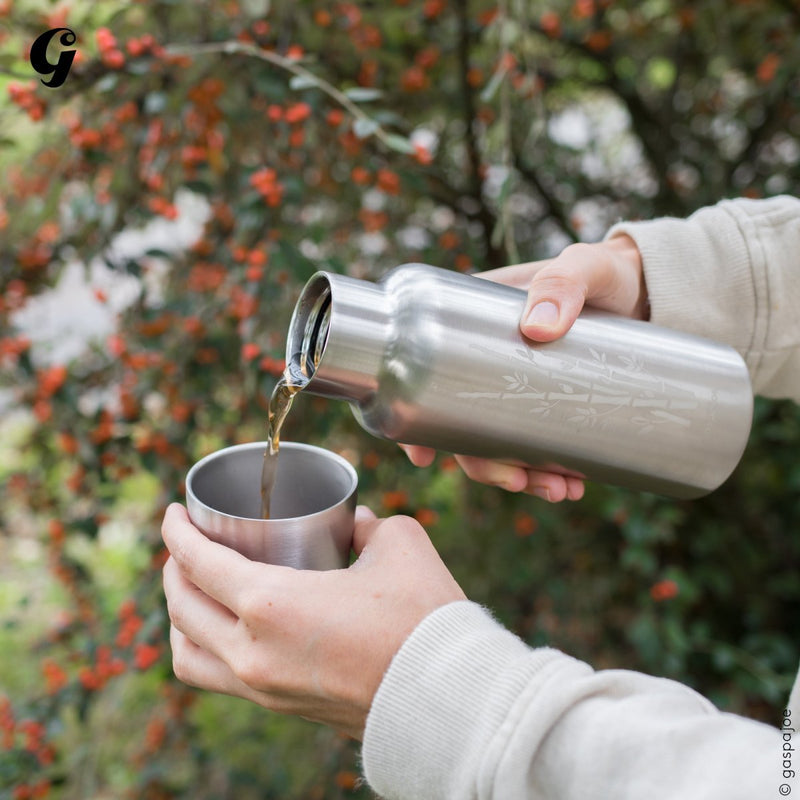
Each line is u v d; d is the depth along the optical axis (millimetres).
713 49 1938
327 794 1583
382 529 588
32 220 1337
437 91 1618
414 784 483
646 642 1579
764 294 824
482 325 666
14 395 1490
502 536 1974
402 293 668
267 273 1152
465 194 1641
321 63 1296
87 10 1211
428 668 485
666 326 815
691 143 2006
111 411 1368
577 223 1834
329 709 546
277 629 531
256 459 735
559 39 1786
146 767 1490
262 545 604
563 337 698
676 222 862
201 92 1203
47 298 1506
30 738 1334
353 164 1373
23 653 2092
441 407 665
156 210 1242
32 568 2424
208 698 1979
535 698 452
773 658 1660
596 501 2059
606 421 711
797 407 1660
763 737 427
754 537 1950
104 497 1474
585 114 2191
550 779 448
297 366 693
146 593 1335
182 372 1335
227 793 1550
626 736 434
